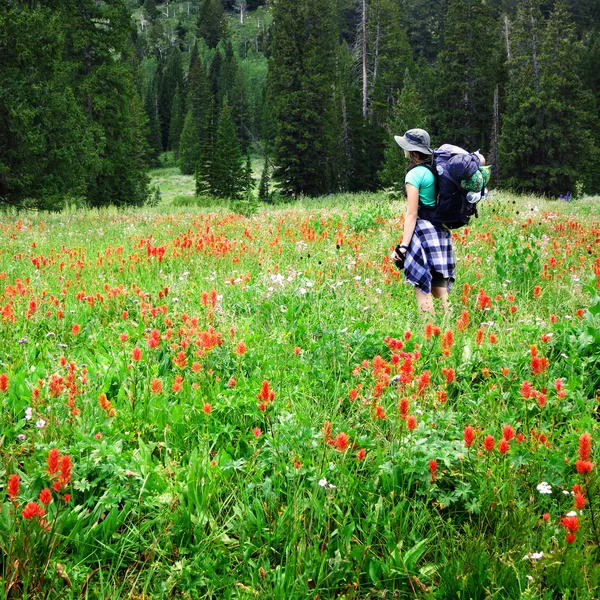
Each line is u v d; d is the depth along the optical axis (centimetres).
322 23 5128
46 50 2480
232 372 411
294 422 315
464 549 249
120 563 247
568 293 588
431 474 273
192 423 340
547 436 307
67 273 729
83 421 327
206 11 19912
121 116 3856
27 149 2389
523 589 232
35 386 369
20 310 540
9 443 321
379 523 261
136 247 877
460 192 513
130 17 3828
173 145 13025
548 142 4700
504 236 909
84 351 461
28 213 2084
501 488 264
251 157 11544
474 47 5159
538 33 4778
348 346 429
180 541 263
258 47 19150
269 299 564
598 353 402
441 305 523
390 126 4741
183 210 2392
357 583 234
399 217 1205
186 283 657
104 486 285
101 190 3925
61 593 230
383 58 7281
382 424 322
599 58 6525
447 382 336
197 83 13175
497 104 5409
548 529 251
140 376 394
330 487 265
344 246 838
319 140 5144
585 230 1039
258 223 1346
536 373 322
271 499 270
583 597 221
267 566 243
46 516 247
